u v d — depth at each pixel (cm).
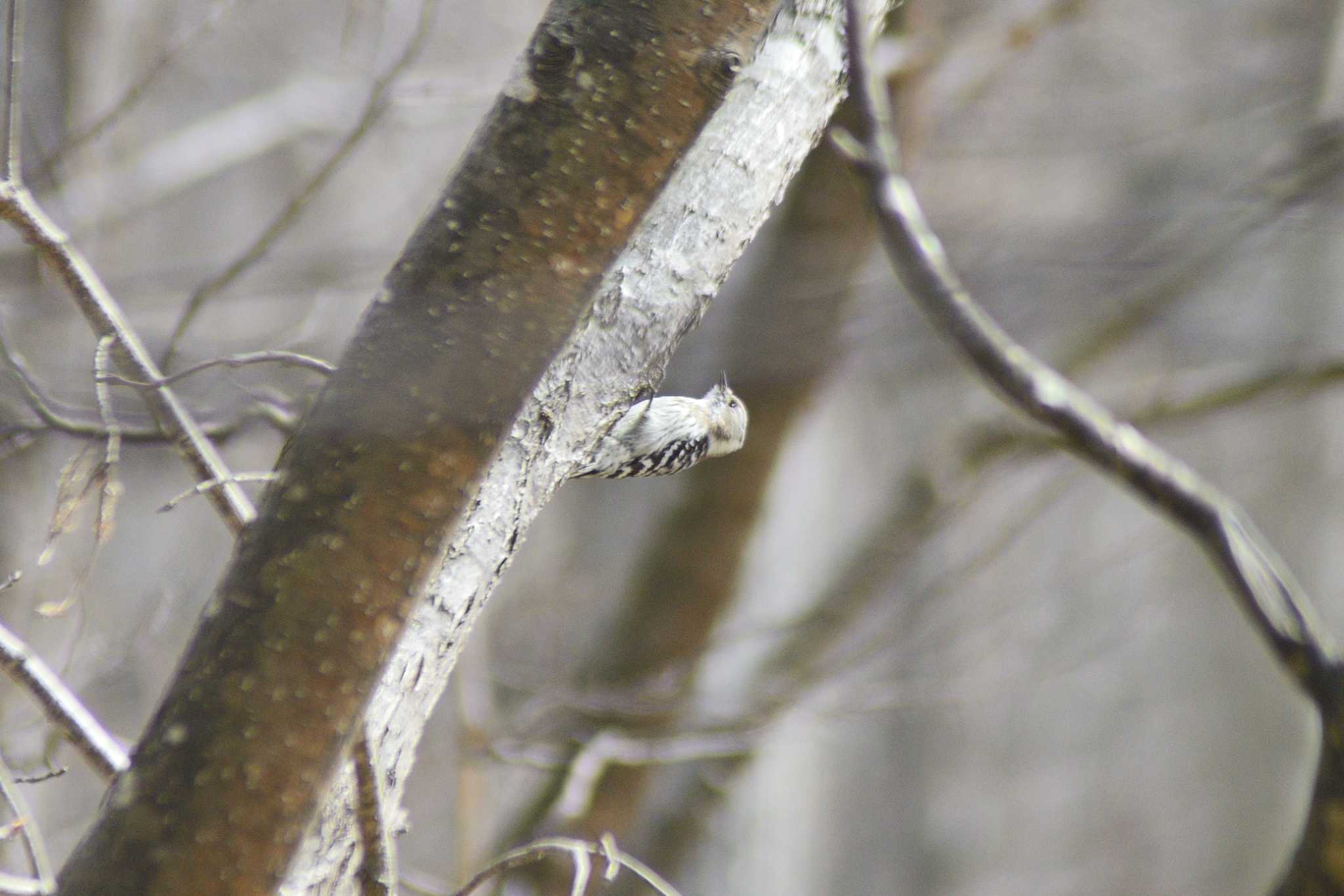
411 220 1507
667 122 370
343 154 774
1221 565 285
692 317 498
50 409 660
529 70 374
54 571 962
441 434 364
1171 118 1413
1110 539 2316
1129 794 2994
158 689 1000
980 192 1382
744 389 1164
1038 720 2986
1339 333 1719
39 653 923
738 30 371
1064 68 1545
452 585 451
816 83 512
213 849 347
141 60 1229
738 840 1756
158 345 749
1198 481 302
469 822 1169
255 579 359
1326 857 257
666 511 1559
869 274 1223
